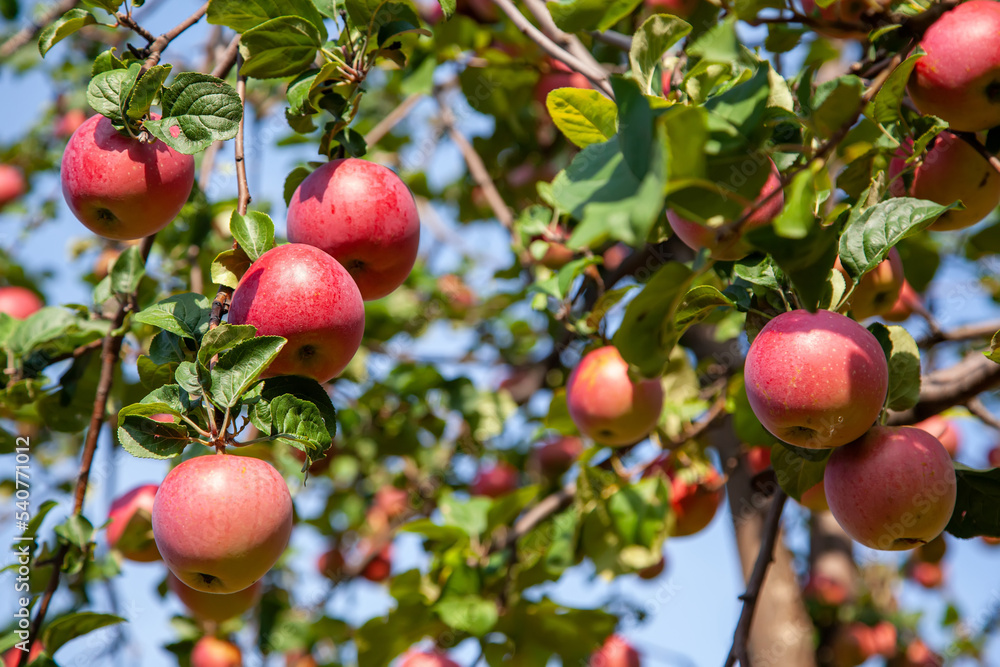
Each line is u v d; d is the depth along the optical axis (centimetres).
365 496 502
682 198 139
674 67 217
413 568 345
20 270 415
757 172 144
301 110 205
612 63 404
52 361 288
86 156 188
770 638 337
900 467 174
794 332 170
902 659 470
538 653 354
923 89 197
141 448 166
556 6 217
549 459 445
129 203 190
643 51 198
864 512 178
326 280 176
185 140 180
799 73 200
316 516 501
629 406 288
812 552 474
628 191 113
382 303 486
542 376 494
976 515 199
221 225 389
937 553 324
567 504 371
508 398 462
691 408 346
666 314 151
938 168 207
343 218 193
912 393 196
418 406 462
